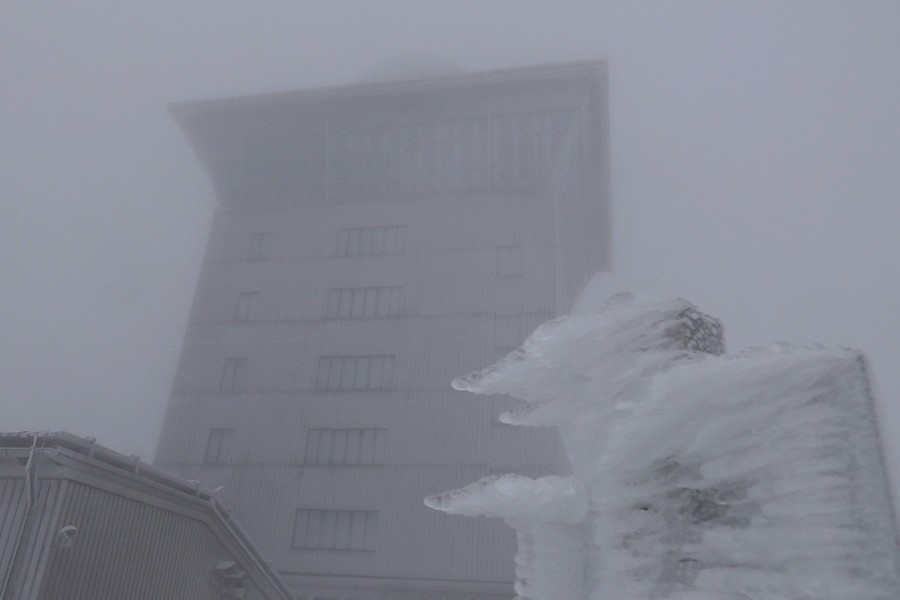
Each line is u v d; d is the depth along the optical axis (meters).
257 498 39.66
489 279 44.84
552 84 49.50
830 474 1.91
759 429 2.01
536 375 2.40
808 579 1.82
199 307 47.47
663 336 2.31
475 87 49.62
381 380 42.31
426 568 35.75
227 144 51.69
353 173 50.00
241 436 42.03
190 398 43.97
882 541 1.81
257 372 44.12
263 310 46.59
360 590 35.97
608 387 2.30
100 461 14.63
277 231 49.88
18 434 13.77
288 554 37.59
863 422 1.92
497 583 34.69
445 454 38.81
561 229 50.91
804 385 2.00
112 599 14.62
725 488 2.05
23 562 13.00
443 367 41.94
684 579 1.97
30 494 13.41
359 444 40.38
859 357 1.98
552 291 43.91
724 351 2.43
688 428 2.08
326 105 50.56
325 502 38.78
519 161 48.59
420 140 49.31
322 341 44.34
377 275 46.44
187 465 41.62
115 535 14.95
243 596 19.42
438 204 48.50
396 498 38.06
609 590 2.07
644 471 2.13
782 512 1.93
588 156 57.00
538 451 37.97
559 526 2.25
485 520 36.47
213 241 50.25
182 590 17.19
